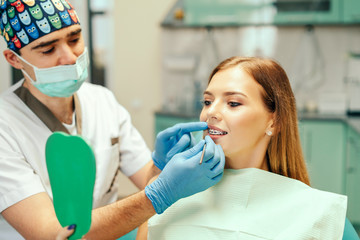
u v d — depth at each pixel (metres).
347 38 3.61
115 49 3.89
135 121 3.96
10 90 1.36
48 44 1.15
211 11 3.54
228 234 1.01
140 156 1.52
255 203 1.04
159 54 3.88
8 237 1.27
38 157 1.26
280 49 3.74
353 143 2.96
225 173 1.09
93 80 3.86
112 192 1.49
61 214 0.72
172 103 3.89
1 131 1.20
